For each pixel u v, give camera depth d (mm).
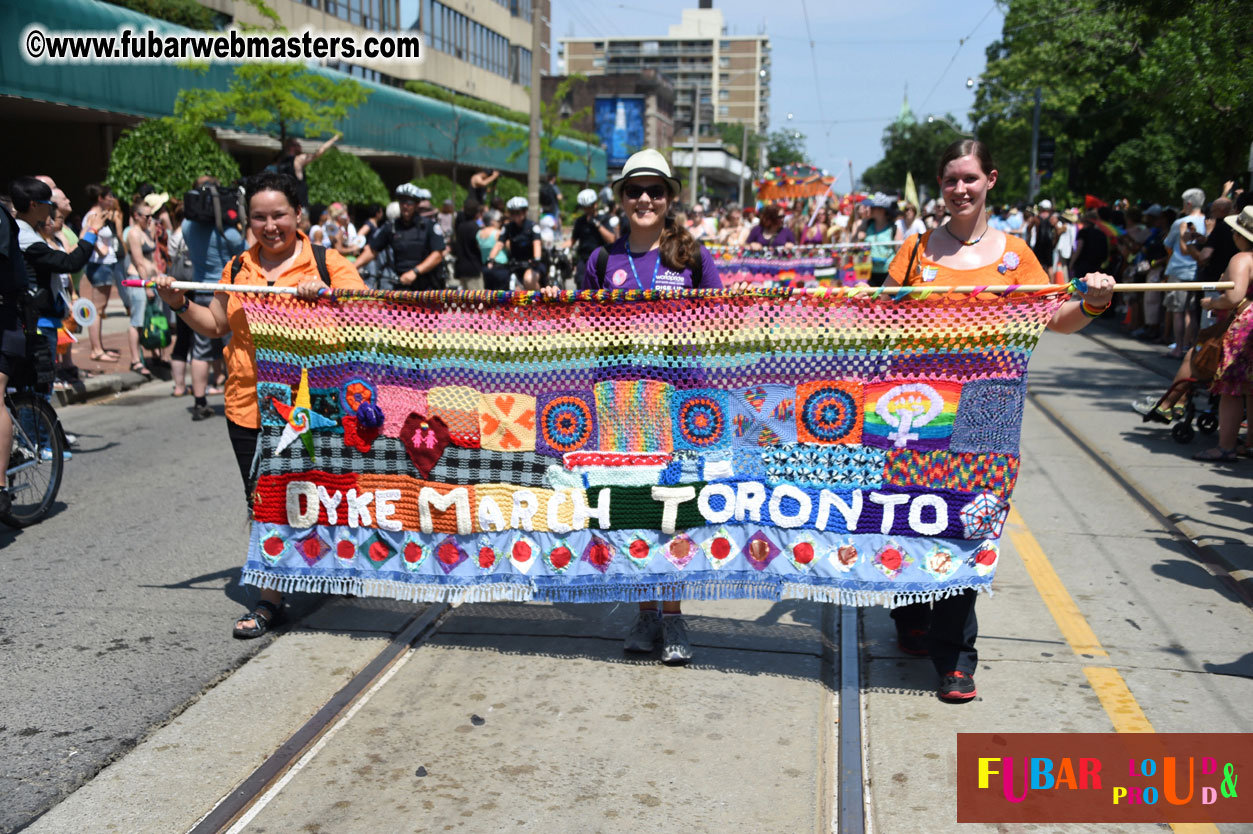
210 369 10961
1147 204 21172
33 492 6016
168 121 16844
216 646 4258
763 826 2980
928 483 3746
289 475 4273
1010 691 3795
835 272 13109
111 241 11438
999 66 40344
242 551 5539
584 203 13242
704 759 3355
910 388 3732
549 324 3953
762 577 3914
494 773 3270
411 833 2951
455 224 12883
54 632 4391
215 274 8656
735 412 3885
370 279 10602
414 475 4156
